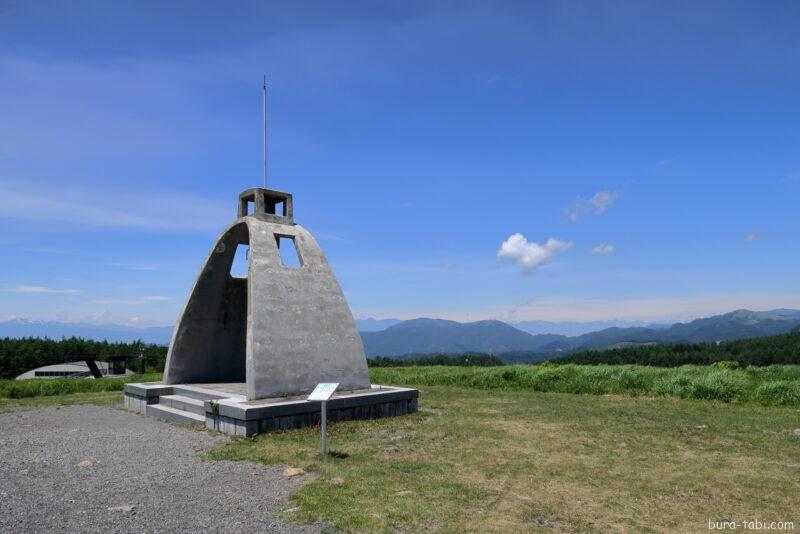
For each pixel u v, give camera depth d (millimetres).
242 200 12578
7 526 4840
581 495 5875
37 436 9250
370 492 5816
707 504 5609
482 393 15359
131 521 4984
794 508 5500
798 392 12258
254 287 10586
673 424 10109
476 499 5672
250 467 6977
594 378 15914
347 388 11281
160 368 37594
